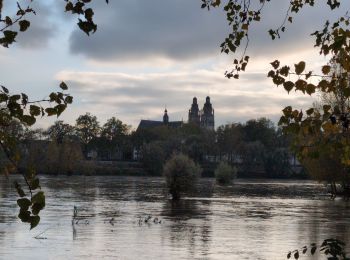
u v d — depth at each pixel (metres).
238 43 8.58
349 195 75.69
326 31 7.13
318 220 41.12
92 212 45.38
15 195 62.88
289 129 6.80
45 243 27.38
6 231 31.44
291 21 8.27
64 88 5.71
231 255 24.75
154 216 42.62
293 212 48.34
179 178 64.25
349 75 6.57
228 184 114.50
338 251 8.42
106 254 24.52
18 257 23.44
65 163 152.88
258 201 63.25
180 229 34.31
